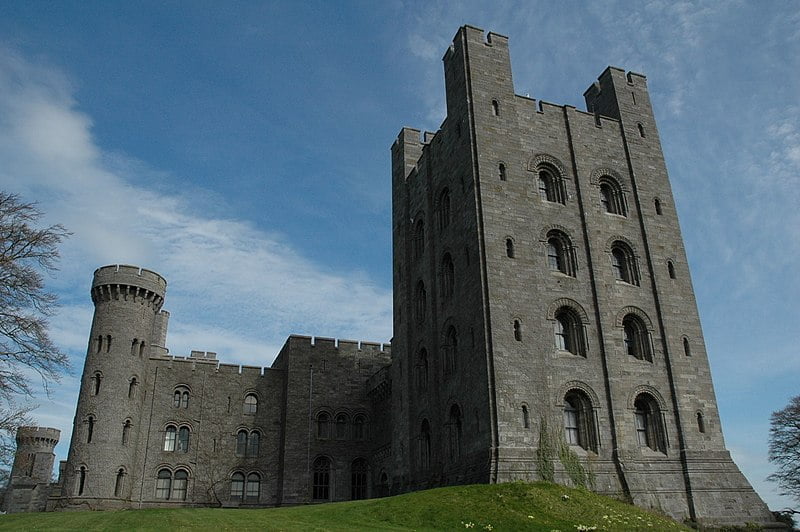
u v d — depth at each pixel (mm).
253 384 69938
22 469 86938
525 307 41188
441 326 47000
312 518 32281
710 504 39750
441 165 50438
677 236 48625
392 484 52219
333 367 71188
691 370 44219
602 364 41906
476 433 39094
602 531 29469
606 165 48750
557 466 37656
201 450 65875
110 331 63156
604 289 44156
